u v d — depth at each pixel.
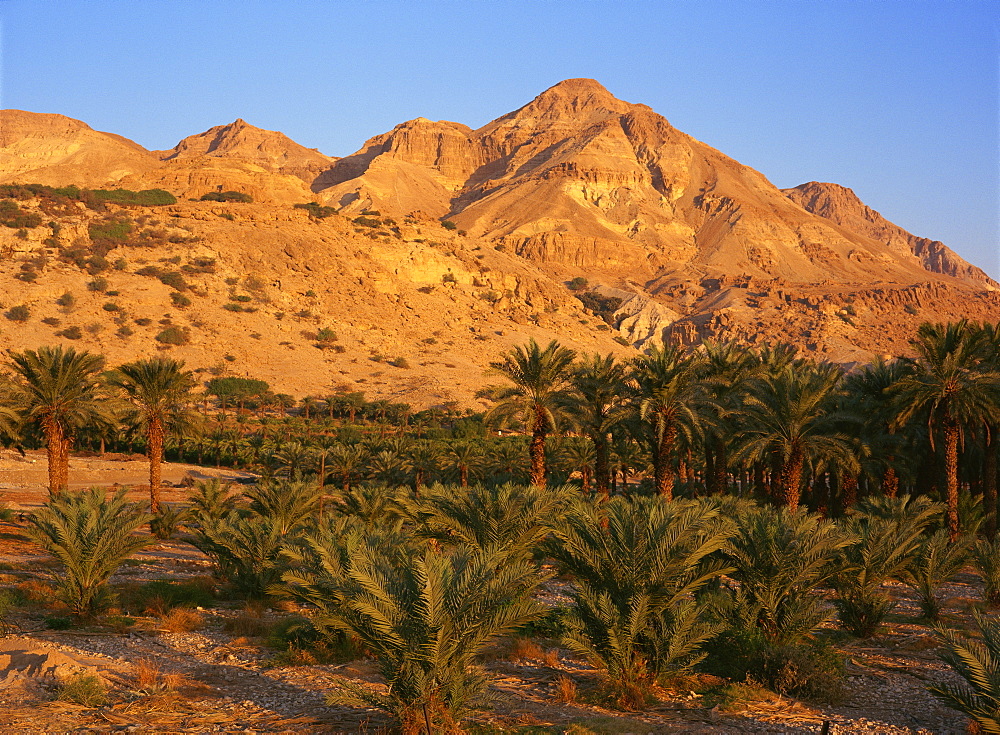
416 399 140.25
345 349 165.12
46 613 19.44
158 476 42.06
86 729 11.16
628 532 14.00
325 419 122.69
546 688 13.78
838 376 31.75
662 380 31.75
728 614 16.02
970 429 34.25
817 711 12.89
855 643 18.17
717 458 38.09
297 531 28.06
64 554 18.92
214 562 28.53
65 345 135.38
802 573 16.09
